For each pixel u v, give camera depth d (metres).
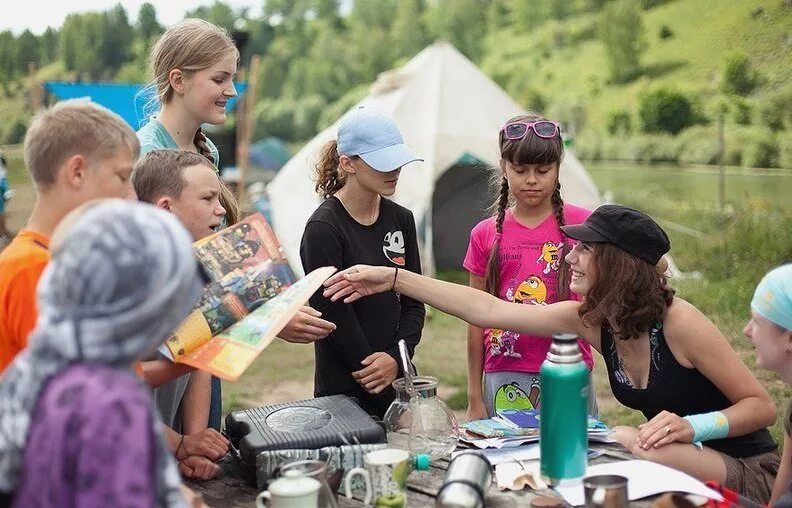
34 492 1.19
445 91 9.23
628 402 2.54
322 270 2.15
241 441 2.10
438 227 9.54
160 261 1.22
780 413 4.70
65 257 1.22
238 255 2.07
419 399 2.21
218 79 2.94
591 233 2.43
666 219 12.65
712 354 2.38
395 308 2.99
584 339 2.64
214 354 1.90
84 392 1.18
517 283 3.18
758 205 10.93
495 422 2.41
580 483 1.92
